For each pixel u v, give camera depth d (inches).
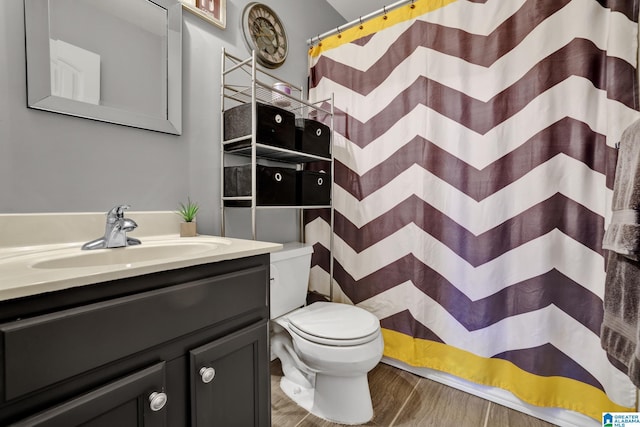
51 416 18.3
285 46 66.5
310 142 58.5
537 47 46.4
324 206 62.3
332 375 46.3
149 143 44.4
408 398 51.9
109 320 21.2
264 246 35.0
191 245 40.2
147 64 43.5
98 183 39.1
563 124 45.1
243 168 49.4
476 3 51.7
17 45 32.7
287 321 52.1
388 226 61.7
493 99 50.1
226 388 29.7
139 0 42.5
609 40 40.8
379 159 62.7
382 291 62.5
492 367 51.0
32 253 30.6
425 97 56.4
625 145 30.6
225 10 54.3
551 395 46.1
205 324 27.7
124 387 21.6
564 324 45.5
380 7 81.5
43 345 18.3
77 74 36.8
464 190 53.0
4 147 32.0
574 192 44.5
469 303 52.7
